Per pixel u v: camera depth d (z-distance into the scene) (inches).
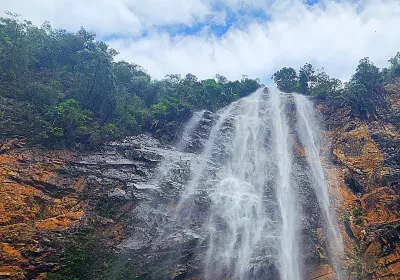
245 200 914.7
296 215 912.3
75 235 681.6
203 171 986.7
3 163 766.5
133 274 663.1
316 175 1090.1
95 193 787.4
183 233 754.8
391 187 919.0
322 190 1027.9
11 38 1085.1
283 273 755.4
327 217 929.5
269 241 808.3
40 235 655.8
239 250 769.6
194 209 828.6
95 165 869.8
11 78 1027.9
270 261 759.7
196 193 874.8
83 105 1085.1
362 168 1043.3
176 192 852.0
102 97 1105.4
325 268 786.8
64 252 647.8
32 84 998.4
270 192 984.3
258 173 1065.5
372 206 911.0
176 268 695.7
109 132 1015.0
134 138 1077.8
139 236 721.6
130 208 772.0
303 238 838.5
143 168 910.4
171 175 911.7
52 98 996.6
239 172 1059.9
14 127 856.9
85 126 964.0
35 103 963.3
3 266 593.3
